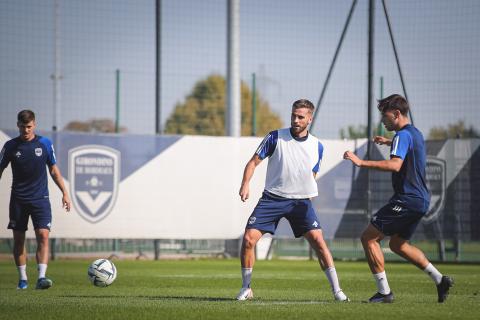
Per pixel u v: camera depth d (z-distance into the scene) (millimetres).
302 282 35906
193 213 56125
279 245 64375
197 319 18984
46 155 30516
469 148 55000
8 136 52688
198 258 60969
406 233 22797
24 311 20938
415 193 22297
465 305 22344
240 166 56719
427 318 19000
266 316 19406
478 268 50750
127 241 60344
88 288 31375
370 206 56844
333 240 59781
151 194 55594
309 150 23984
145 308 21453
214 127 67750
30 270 44562
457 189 55000
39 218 30422
